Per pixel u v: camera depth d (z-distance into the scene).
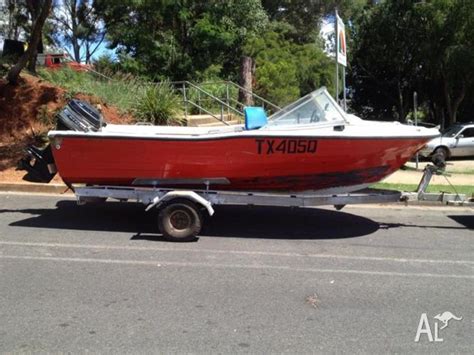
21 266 6.29
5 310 4.98
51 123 13.67
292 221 8.91
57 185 10.95
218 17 23.97
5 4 22.73
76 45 35.16
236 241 7.62
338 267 6.54
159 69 23.19
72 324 4.70
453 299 5.56
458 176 15.05
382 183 12.47
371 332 4.69
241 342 4.41
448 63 27.97
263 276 6.11
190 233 7.46
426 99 35.50
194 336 4.51
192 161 7.62
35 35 14.22
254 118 7.88
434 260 6.96
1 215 8.85
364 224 8.87
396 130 7.65
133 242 7.43
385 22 32.88
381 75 36.00
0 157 12.47
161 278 5.95
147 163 7.70
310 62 28.34
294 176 7.74
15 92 14.37
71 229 8.05
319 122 7.80
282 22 33.09
